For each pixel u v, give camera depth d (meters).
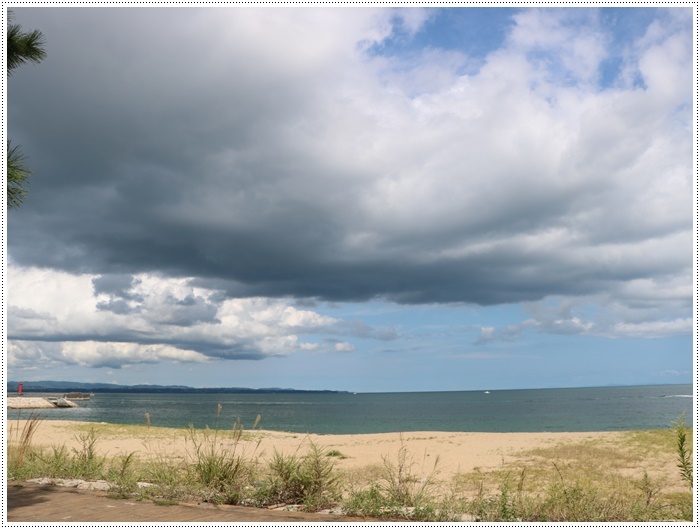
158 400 174.25
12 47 6.57
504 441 23.55
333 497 6.34
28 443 8.79
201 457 7.19
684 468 5.47
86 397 146.50
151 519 5.12
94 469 8.02
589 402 130.00
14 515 5.24
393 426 55.84
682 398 152.75
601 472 13.34
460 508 5.97
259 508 5.99
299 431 47.72
